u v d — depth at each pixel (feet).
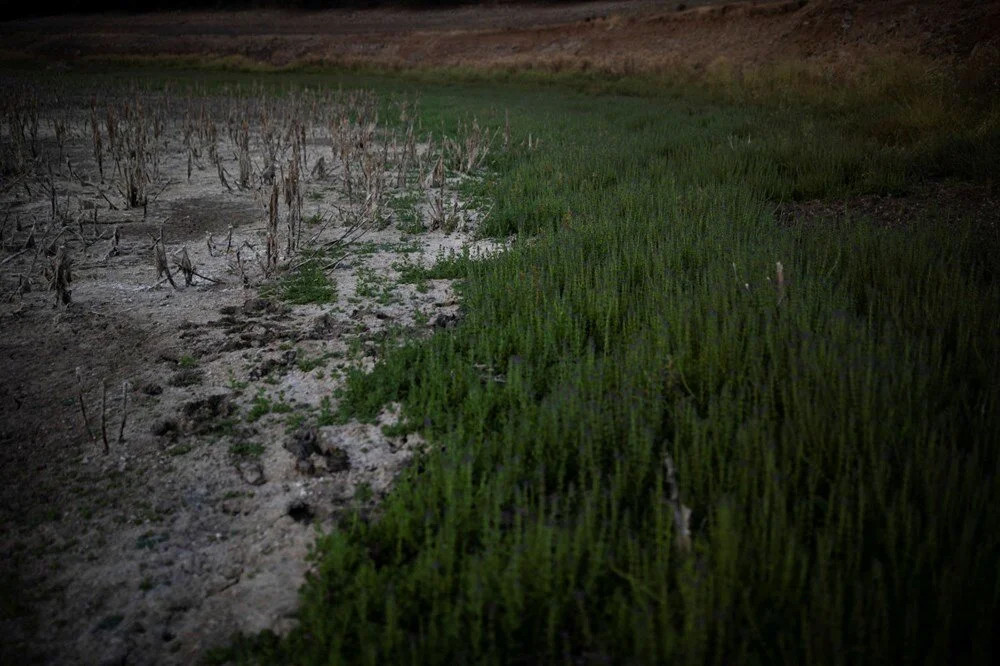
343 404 15.48
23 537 11.51
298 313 21.03
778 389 13.84
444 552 9.91
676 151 40.57
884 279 19.10
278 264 24.41
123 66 140.67
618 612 8.82
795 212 29.76
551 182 34.91
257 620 9.90
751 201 29.01
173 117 65.57
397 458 13.58
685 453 11.59
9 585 10.49
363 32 155.22
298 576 10.71
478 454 12.67
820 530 10.37
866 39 78.95
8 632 9.68
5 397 15.87
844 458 11.61
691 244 22.88
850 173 33.78
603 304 18.34
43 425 14.79
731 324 15.43
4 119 57.36
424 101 80.94
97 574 10.74
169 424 14.88
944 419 11.60
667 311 17.13
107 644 9.50
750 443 11.69
